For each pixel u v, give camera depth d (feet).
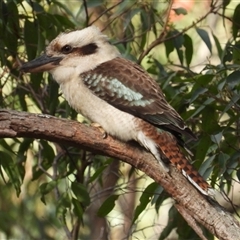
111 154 29.63
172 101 34.40
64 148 37.09
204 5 47.93
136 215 33.35
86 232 43.91
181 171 28.89
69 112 36.45
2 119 27.71
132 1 37.22
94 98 30.55
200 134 35.55
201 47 49.52
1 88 36.55
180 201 28.78
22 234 44.60
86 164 37.99
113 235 41.24
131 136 29.58
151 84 30.66
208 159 31.22
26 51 36.78
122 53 37.27
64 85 31.50
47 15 37.19
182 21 47.47
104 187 41.06
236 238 27.76
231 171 32.40
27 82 38.34
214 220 28.19
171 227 35.99
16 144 43.86
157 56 47.73
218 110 33.94
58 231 42.39
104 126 29.91
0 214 43.91
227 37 47.03
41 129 28.04
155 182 32.60
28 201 45.19
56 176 37.50
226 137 33.63
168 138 29.55
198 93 32.42
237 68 33.27
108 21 41.34
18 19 36.47
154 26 38.01
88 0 38.19
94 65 31.24
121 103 30.04
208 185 28.45
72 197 35.14
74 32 31.63
